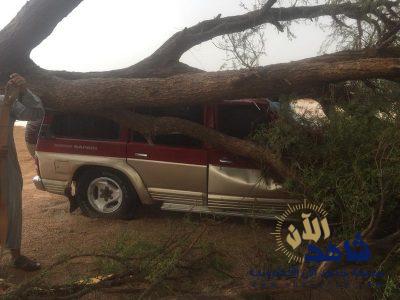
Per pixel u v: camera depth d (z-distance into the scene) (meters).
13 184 3.85
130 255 3.87
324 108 4.39
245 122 4.88
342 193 3.67
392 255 3.39
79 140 5.32
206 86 4.28
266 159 4.44
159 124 4.73
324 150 4.03
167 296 3.40
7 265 4.17
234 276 3.78
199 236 4.14
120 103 4.57
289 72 4.05
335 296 3.40
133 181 5.15
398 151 3.43
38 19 4.36
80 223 5.32
